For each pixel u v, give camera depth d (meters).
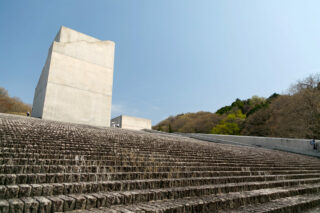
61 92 17.75
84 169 3.92
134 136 9.93
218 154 8.57
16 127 6.56
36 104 20.30
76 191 3.07
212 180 4.85
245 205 3.91
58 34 19.84
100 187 3.31
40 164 3.81
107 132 9.91
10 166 3.20
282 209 3.77
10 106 45.00
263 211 3.43
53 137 6.11
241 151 10.72
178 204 3.11
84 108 18.94
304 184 6.71
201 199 3.59
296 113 24.72
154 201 3.36
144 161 5.21
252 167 7.17
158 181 3.97
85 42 20.03
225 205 3.60
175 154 7.08
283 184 5.91
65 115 17.70
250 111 43.47
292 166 9.30
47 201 2.44
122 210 2.64
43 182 3.15
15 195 2.56
